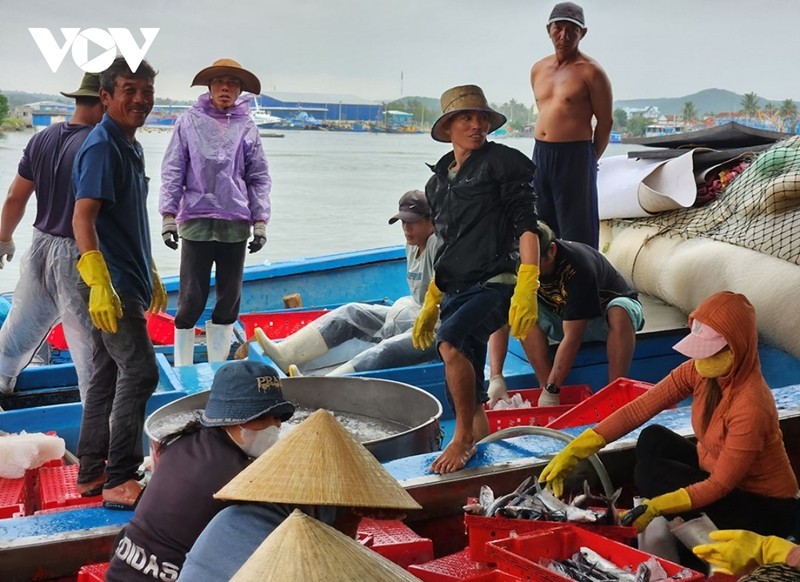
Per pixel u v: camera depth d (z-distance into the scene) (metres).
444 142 4.00
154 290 4.25
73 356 4.23
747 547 2.87
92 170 3.48
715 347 3.21
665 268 6.31
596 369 5.96
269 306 8.11
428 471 3.72
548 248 5.18
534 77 6.80
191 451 2.67
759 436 3.23
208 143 6.14
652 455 3.59
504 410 4.57
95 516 3.36
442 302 4.05
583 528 3.15
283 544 1.35
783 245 5.67
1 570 3.08
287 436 2.15
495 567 3.15
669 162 6.70
